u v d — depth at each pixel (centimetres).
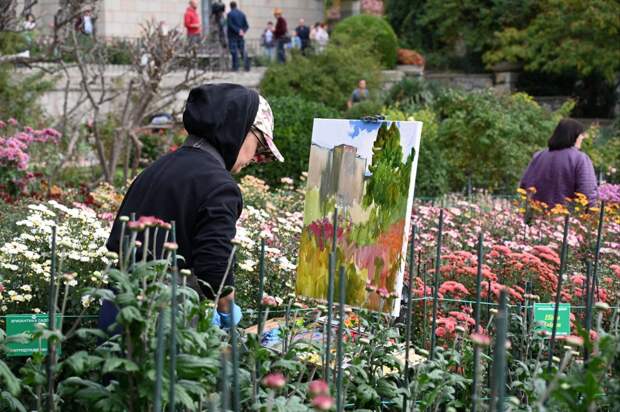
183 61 1216
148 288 244
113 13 2673
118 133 1045
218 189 309
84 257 406
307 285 390
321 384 205
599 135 1727
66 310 396
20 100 1427
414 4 3133
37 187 850
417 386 297
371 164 369
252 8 3125
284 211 725
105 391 247
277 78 2383
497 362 206
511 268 487
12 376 243
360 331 359
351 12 3186
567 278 497
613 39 2509
